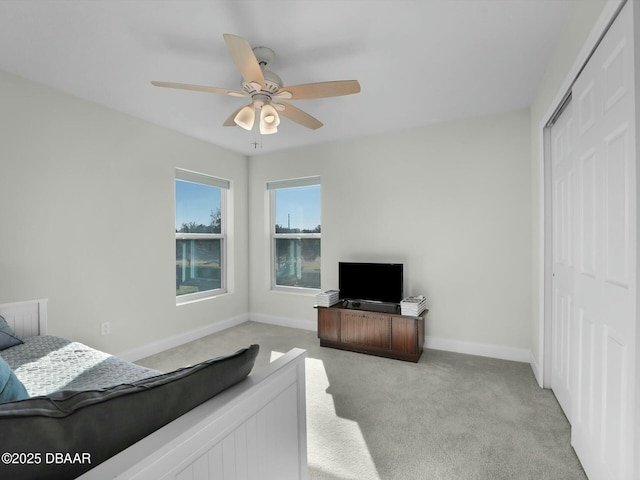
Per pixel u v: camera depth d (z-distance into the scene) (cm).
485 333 312
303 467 137
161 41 193
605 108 129
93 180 277
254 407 106
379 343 316
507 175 302
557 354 225
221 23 177
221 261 426
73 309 263
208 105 283
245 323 435
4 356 186
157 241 330
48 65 219
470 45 198
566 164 194
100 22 176
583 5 149
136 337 310
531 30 184
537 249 261
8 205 227
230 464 95
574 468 160
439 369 281
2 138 224
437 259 333
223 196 428
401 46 199
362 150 371
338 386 251
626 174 112
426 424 199
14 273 230
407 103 282
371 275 344
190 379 91
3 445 59
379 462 167
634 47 104
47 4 162
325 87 191
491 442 181
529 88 255
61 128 255
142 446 72
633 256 108
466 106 289
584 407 158
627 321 113
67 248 260
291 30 183
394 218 354
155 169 327
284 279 440
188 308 363
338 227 386
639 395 106
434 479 155
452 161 324
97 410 72
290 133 359
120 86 249
